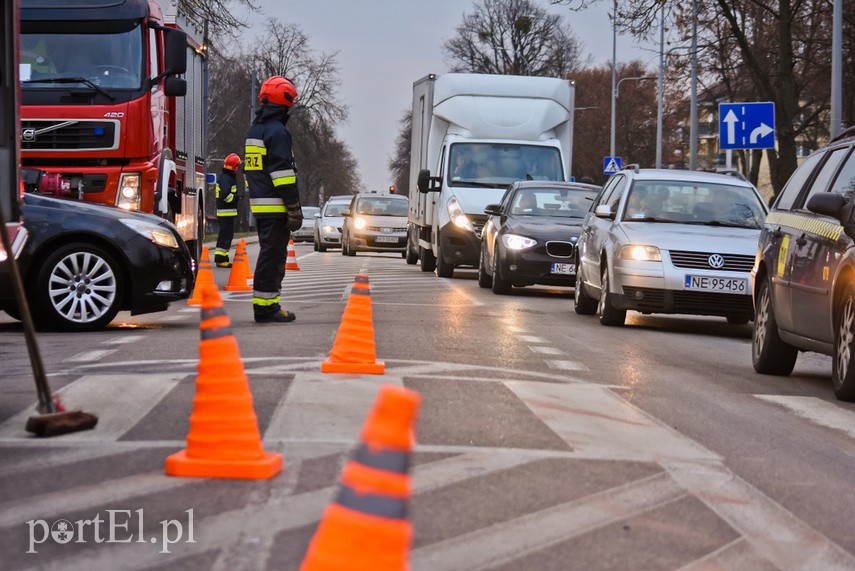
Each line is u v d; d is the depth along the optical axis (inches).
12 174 368.5
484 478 265.3
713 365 526.0
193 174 987.9
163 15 891.4
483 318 713.0
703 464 292.7
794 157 1437.0
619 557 209.5
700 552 215.3
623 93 3609.7
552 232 951.0
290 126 4033.0
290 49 4033.0
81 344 518.9
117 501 236.4
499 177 1171.9
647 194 738.8
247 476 255.9
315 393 370.6
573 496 251.9
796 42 1612.9
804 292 452.4
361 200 1836.9
